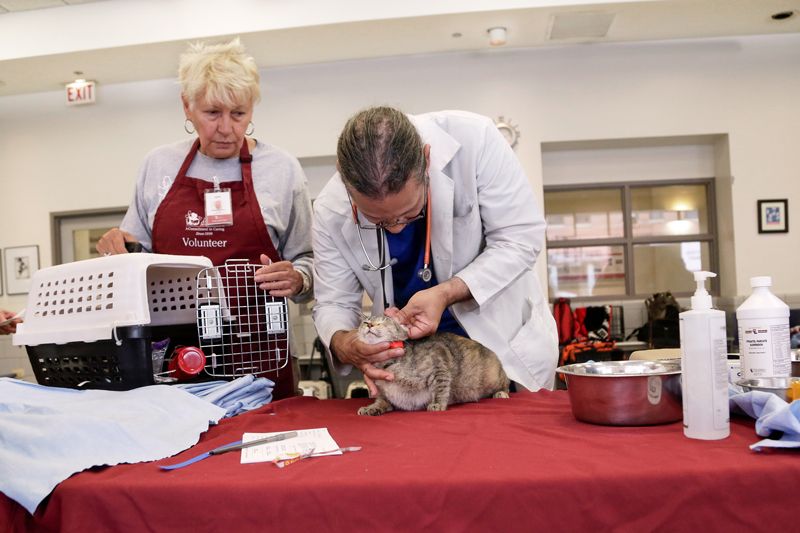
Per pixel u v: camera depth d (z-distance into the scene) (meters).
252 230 1.81
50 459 0.96
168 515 0.85
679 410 1.11
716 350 0.97
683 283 5.68
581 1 4.42
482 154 1.58
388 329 1.45
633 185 5.59
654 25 4.86
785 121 5.24
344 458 0.96
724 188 5.39
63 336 1.42
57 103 5.52
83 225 5.68
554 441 1.02
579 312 5.36
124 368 1.37
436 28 4.69
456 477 0.82
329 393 4.61
